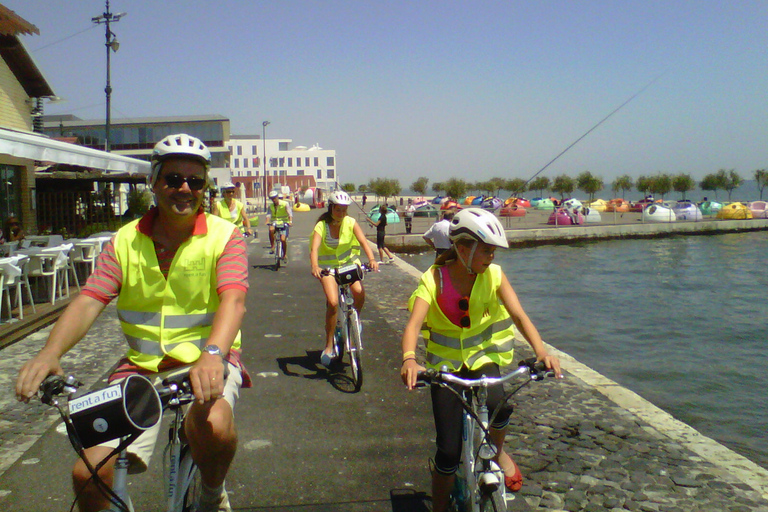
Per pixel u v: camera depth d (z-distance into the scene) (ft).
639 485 12.70
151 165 8.35
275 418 16.69
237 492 12.51
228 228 8.63
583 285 75.20
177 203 8.17
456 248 10.14
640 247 123.24
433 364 10.62
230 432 7.89
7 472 13.28
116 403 6.26
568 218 147.33
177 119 195.11
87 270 41.52
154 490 12.59
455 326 10.47
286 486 12.80
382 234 60.23
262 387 19.39
